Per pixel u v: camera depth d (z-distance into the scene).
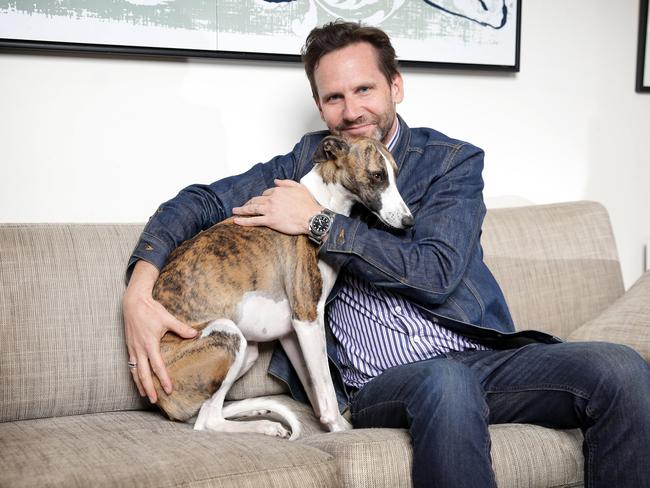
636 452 1.74
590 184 3.43
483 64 3.07
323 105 2.28
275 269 2.11
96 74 2.54
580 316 2.85
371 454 1.73
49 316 2.10
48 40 2.42
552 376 1.89
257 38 2.69
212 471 1.55
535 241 2.85
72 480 1.47
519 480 1.84
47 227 2.22
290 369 2.31
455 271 2.01
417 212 2.20
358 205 2.28
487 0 3.05
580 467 1.94
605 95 3.42
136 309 1.98
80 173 2.55
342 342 2.18
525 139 3.27
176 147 2.67
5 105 2.44
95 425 1.95
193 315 2.02
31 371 2.05
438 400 1.71
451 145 2.22
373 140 2.14
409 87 3.01
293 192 2.10
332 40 2.21
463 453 1.67
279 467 1.62
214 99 2.71
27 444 1.72
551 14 3.27
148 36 2.54
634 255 3.54
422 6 2.94
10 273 2.09
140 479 1.49
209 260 2.06
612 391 1.77
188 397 1.95
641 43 3.45
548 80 3.29
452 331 2.11
